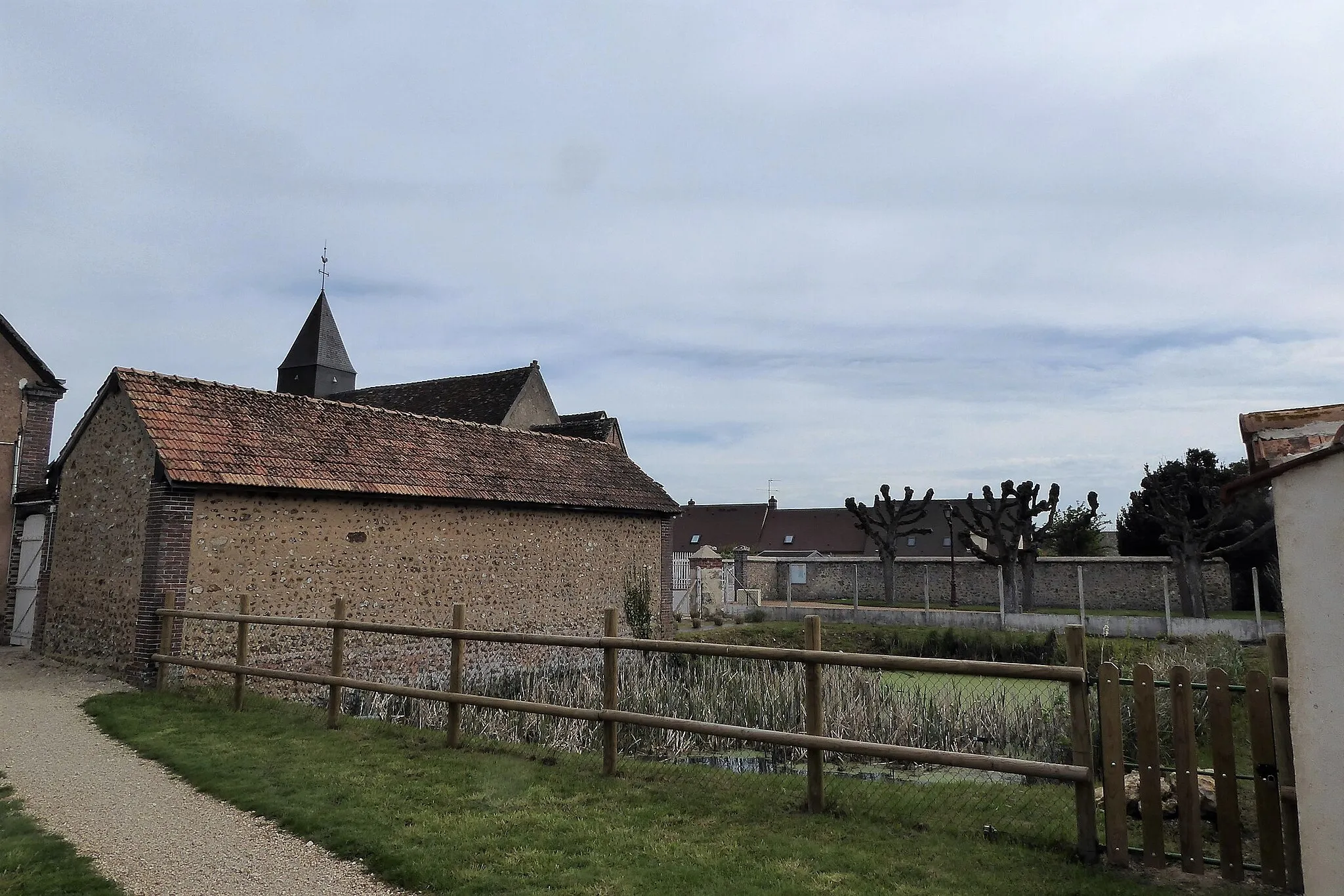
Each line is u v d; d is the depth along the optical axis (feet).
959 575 97.91
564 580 60.59
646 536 69.26
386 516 49.11
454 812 19.35
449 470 54.49
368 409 56.08
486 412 89.71
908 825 18.48
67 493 48.32
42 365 60.49
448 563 52.26
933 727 31.30
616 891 14.93
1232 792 15.47
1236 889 15.01
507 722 33.58
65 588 46.93
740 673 37.27
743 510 165.78
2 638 55.83
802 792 20.74
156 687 36.99
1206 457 107.34
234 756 24.80
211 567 40.81
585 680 39.68
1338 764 11.36
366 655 47.06
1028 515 81.51
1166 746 26.61
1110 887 15.05
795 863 16.19
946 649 66.85
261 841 18.20
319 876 16.25
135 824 19.38
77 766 24.63
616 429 94.27
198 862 16.98
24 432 59.21
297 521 44.65
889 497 93.71
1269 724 15.40
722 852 16.79
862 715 31.65
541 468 62.85
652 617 68.80
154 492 40.06
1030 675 16.92
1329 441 12.31
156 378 45.37
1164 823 19.12
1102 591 89.10
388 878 16.02
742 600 95.45
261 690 42.04
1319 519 11.76
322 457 47.65
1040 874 15.72
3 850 17.42
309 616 44.70
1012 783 23.13
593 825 18.40
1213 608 85.56
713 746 31.63
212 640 40.57
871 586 103.71
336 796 20.70
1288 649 11.94
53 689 37.70
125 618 41.04
